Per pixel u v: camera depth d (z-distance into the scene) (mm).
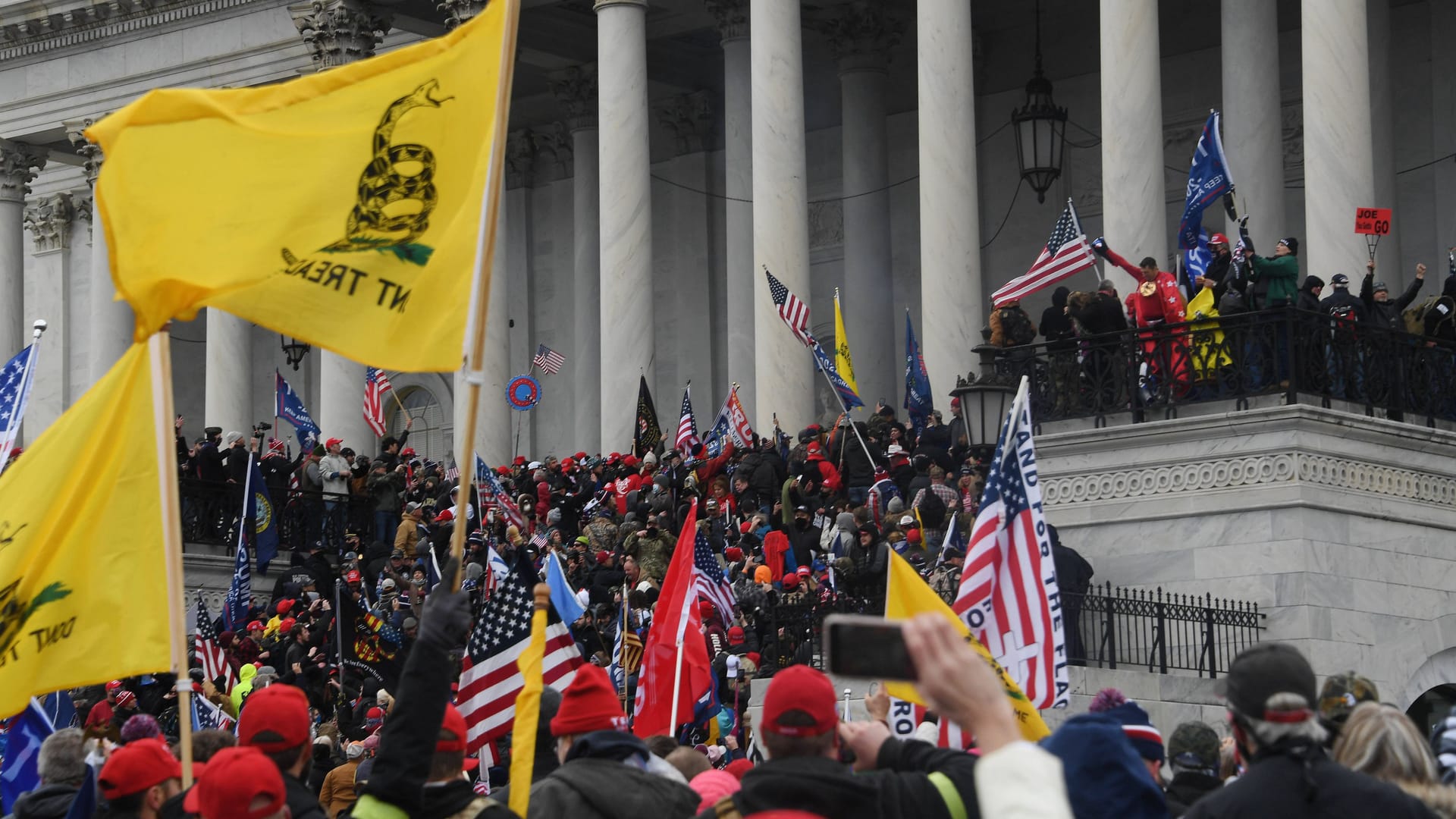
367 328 22984
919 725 25312
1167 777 40594
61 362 123500
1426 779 18047
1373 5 79875
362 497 84000
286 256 23078
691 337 109562
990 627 25828
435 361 22859
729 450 71375
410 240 23172
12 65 114688
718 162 109625
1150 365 56938
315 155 23281
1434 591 55406
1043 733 21469
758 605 54781
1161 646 48656
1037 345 59406
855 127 97688
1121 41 72312
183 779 23109
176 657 23344
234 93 23328
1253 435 54406
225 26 107938
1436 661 54938
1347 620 53406
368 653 52500
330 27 96438
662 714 34938
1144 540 55562
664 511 64688
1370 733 18203
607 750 20922
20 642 24672
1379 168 79438
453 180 23359
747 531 63188
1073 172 98750
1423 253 87812
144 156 23031
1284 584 53156
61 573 24797
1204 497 54875
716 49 109000
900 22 98750
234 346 109625
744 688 47469
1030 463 25891
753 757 37719
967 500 55781
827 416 99000
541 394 114500
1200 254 62281
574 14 105375
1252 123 78938
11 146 114688
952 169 77250
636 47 88625
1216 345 56031
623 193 87625
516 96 113625
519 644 32062
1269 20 79438
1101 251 59281
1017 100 100312
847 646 11977
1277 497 53688
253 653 62188
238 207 23109
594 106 108375
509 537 63125
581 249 108812
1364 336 56969
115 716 50844
